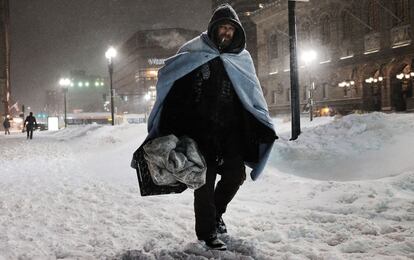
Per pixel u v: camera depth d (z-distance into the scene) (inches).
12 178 406.3
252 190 285.0
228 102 155.4
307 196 250.5
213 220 153.3
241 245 156.2
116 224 206.4
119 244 171.5
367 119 410.6
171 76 151.1
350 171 304.7
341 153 344.2
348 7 1963.6
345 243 153.9
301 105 2272.4
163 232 183.6
